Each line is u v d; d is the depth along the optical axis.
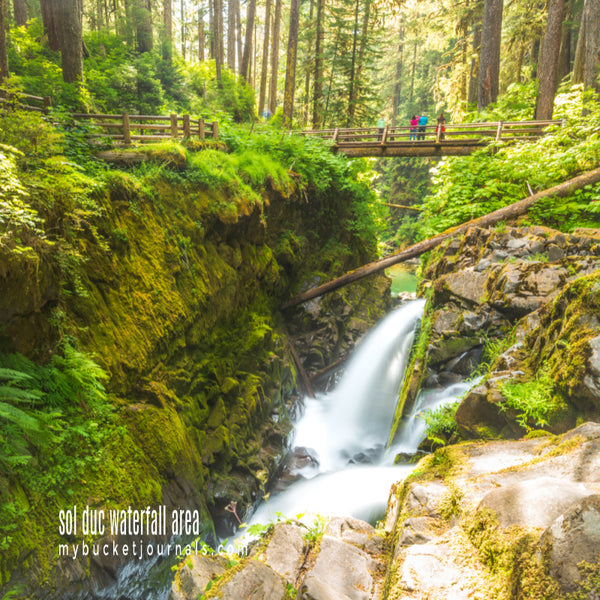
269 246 11.63
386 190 34.88
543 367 5.04
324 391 12.73
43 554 4.14
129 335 6.17
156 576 5.56
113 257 6.21
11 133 5.62
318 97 22.89
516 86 16.73
